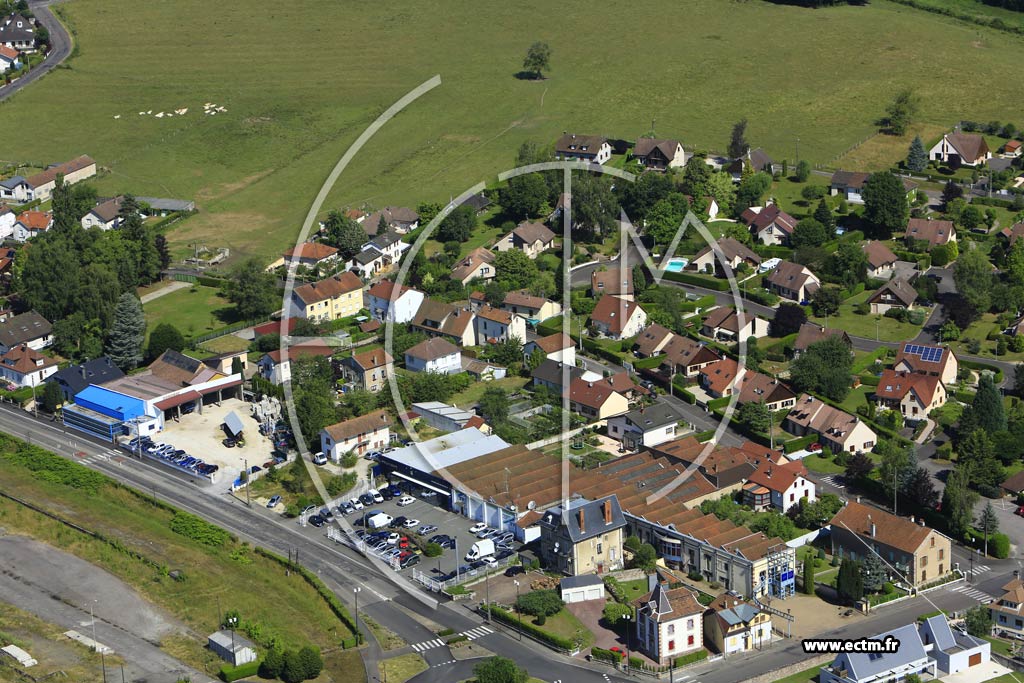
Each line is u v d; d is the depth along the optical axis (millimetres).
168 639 137375
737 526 158375
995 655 137625
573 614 144000
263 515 166375
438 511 167125
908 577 151250
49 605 143250
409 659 135000
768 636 140250
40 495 168500
